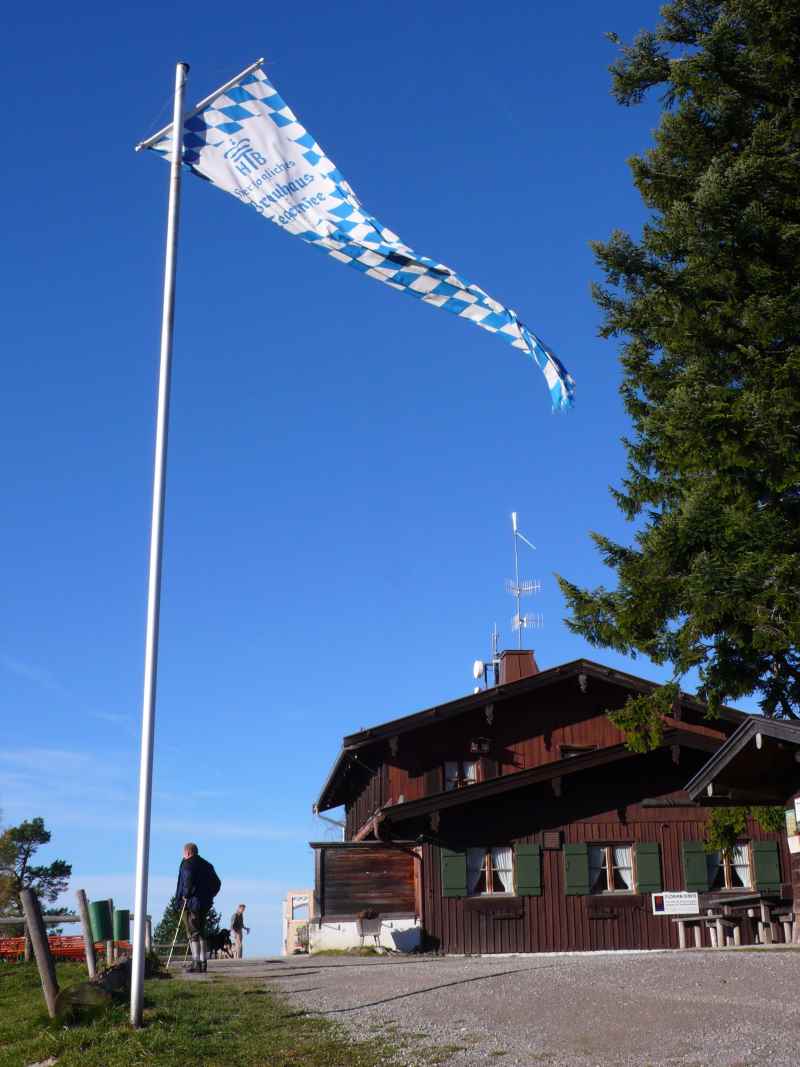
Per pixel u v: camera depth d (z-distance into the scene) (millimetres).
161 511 10586
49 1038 9602
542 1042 8391
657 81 23250
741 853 25391
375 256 11930
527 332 12078
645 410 22156
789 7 21141
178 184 11492
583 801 25578
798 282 20578
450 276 11938
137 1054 8875
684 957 12352
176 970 16094
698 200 19781
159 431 10734
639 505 22531
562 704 30031
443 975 12719
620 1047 8039
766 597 18156
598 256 21234
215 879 16141
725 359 20281
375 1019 9875
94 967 13539
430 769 29141
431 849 25031
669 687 20500
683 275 20609
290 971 15672
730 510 19234
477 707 29172
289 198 12109
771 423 18828
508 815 25359
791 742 14688
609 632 19938
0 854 38625
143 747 10109
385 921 24594
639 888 25031
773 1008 8867
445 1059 8086
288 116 12336
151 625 10328
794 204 20625
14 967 16531
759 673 20156
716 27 21234
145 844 10055
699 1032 8242
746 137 22516
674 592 19562
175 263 11227
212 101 12188
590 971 11453
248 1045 9062
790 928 18578
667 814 25609
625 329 21656
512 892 24938
